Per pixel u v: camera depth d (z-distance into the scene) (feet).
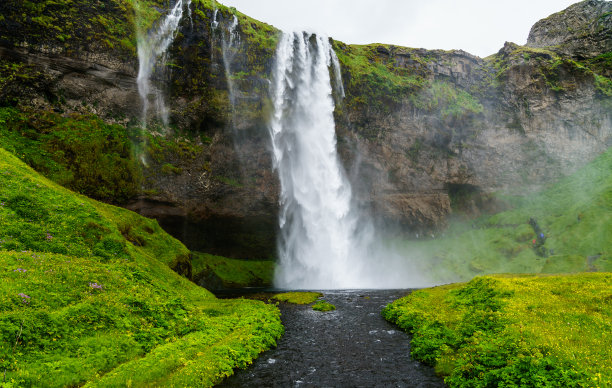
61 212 96.58
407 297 126.00
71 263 74.43
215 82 214.07
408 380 55.52
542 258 251.19
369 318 106.73
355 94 272.72
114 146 181.57
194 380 48.26
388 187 292.81
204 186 218.79
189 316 77.25
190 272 148.25
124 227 132.36
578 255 233.55
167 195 203.21
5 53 161.99
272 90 235.81
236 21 230.89
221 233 250.37
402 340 79.51
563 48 404.36
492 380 41.88
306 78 255.09
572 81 338.34
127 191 183.32
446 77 321.32
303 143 255.70
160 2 209.87
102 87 185.06
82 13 179.63
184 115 209.46
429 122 295.69
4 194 91.76
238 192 232.32
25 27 164.45
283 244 269.64
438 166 306.35
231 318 87.30
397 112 284.20
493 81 333.83
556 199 306.55
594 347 51.49
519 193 326.24
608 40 387.75
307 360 65.87
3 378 38.73
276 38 244.83
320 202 266.77
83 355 48.75
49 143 159.12
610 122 341.41
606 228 244.42
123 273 81.30
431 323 78.02
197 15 212.84
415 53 326.65
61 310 55.93
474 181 321.52
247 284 234.58
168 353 55.83
